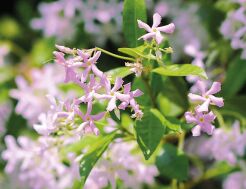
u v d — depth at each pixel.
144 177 0.67
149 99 0.59
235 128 0.68
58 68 0.78
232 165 0.70
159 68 0.54
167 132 0.56
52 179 0.70
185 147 0.79
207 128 0.51
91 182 0.65
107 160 0.61
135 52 0.52
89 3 0.83
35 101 0.79
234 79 0.72
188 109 0.64
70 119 0.51
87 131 0.51
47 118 0.57
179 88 0.65
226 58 0.75
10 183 0.83
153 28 0.52
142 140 0.54
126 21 0.57
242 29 0.68
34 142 0.70
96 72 0.51
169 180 0.80
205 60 0.77
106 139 0.55
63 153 0.62
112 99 0.50
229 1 0.75
